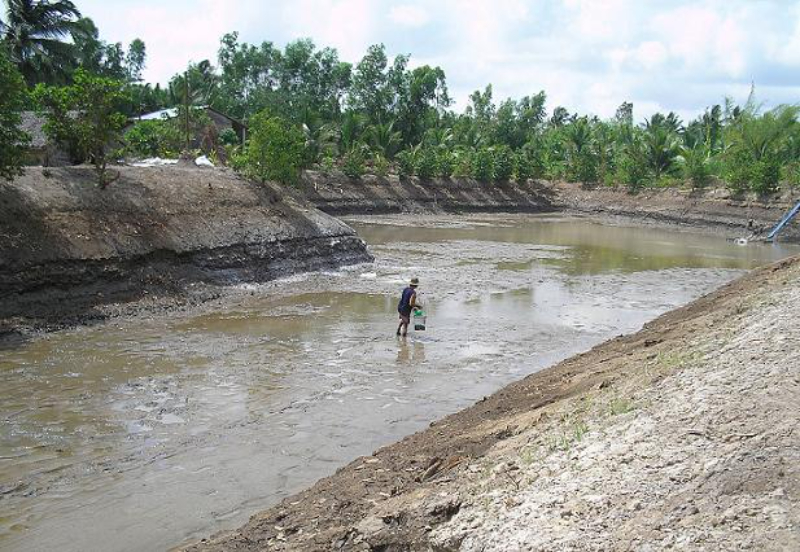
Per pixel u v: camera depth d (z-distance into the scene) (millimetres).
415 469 8375
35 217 19438
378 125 72062
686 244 47094
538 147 87000
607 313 22547
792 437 5996
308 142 57500
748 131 63469
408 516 6602
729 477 5566
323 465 10297
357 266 30203
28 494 9141
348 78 81750
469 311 21984
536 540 5480
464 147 77375
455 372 15367
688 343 11312
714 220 59688
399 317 20219
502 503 6297
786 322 10070
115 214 21938
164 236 22734
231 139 52062
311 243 28891
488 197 69562
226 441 11117
